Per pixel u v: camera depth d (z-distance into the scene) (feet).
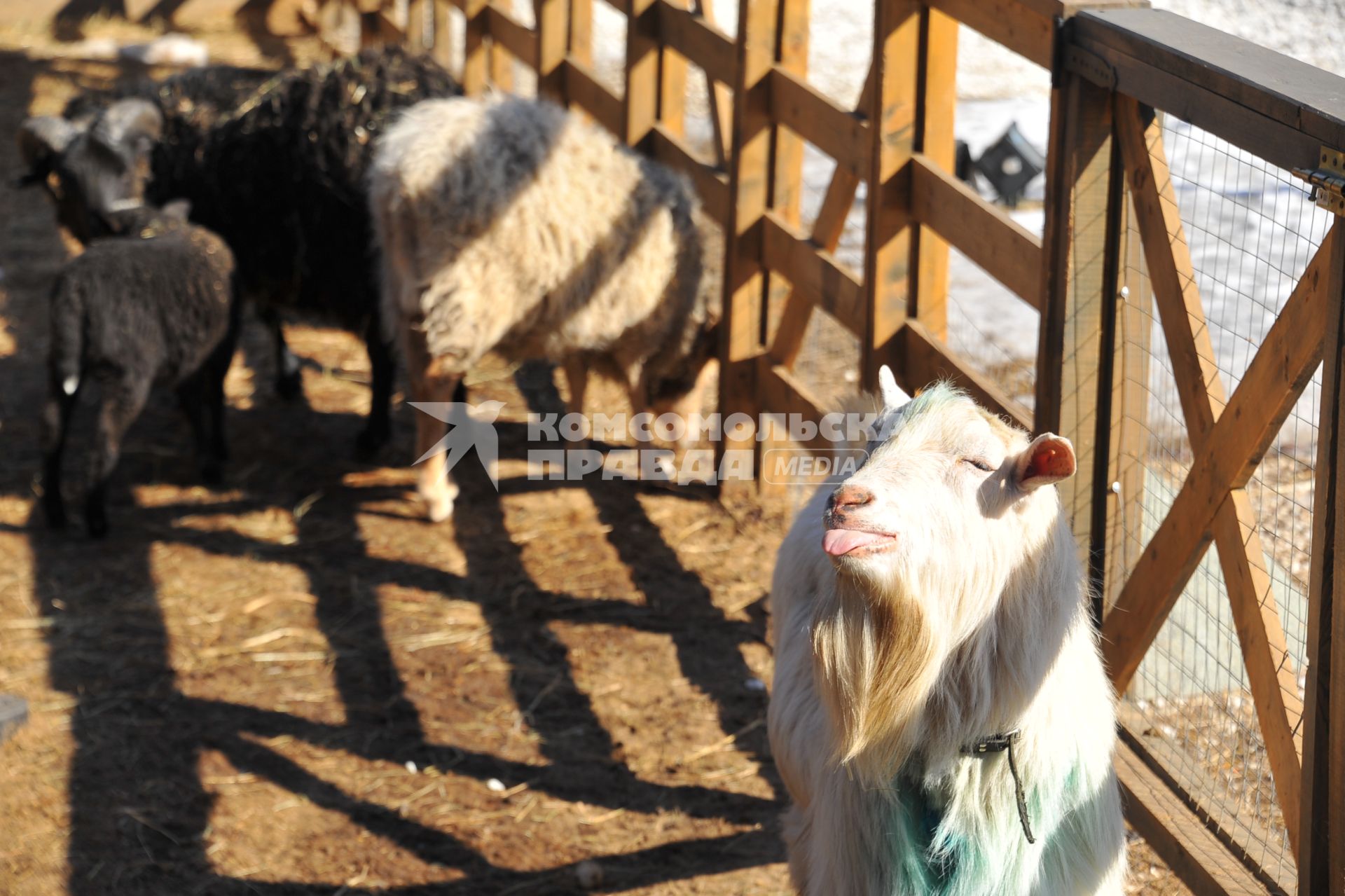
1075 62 9.75
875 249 14.06
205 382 18.79
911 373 14.32
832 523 7.03
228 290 17.72
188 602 15.85
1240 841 9.21
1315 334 7.75
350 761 13.14
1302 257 17.75
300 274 18.75
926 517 7.06
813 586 9.57
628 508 18.24
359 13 34.99
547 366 22.58
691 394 18.47
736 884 11.46
